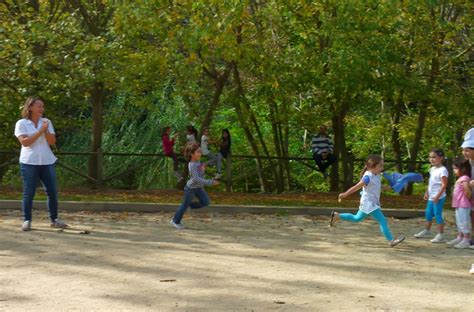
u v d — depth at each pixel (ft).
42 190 49.55
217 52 46.21
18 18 51.57
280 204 44.96
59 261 26.07
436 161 33.99
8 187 52.21
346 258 28.22
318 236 34.22
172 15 46.62
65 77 50.14
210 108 57.11
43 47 52.01
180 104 68.28
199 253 28.48
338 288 22.57
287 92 53.01
